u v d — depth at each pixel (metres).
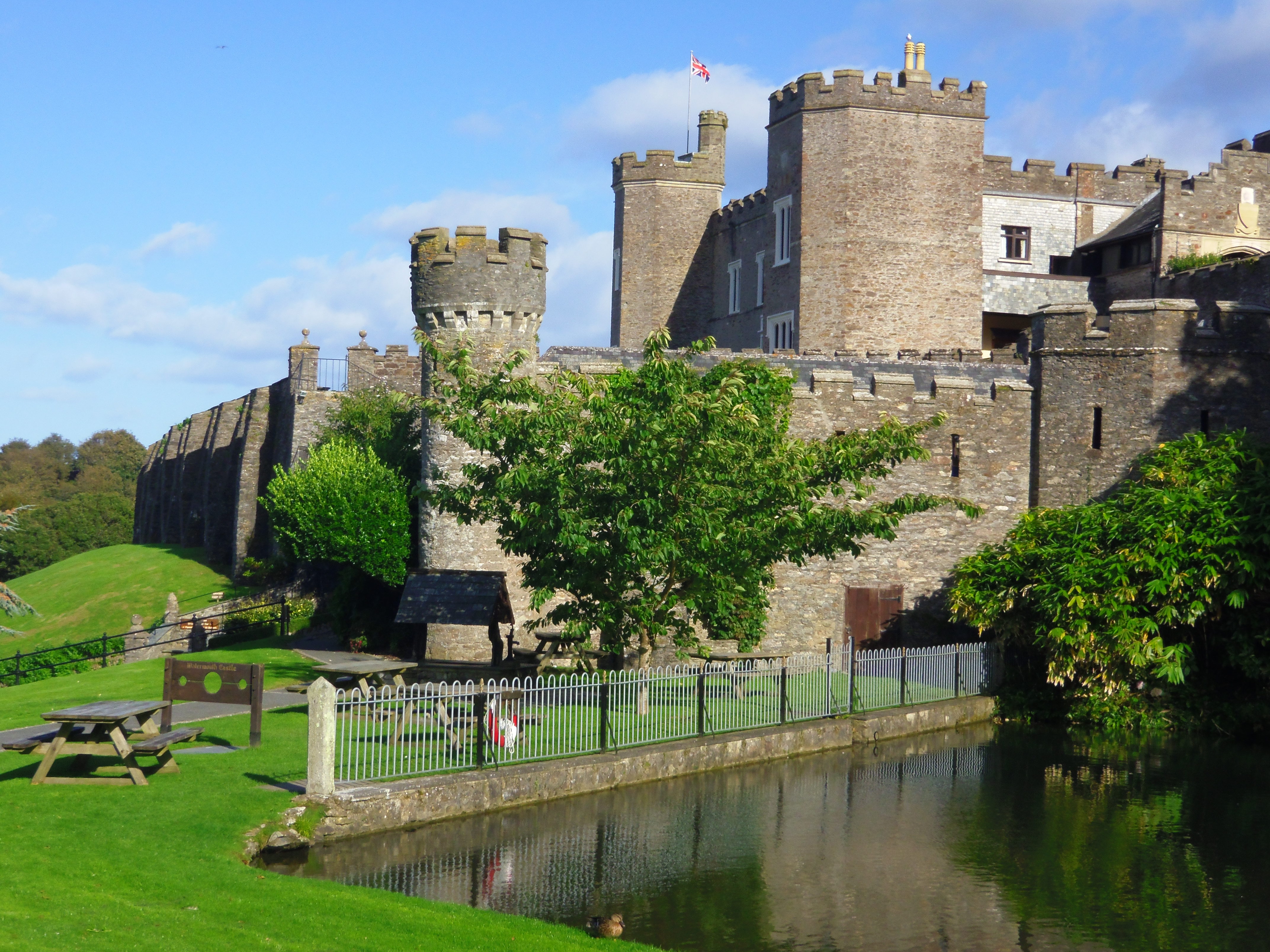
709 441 19.09
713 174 59.28
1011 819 17.83
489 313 29.16
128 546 66.75
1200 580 24.66
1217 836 17.06
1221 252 47.12
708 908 13.30
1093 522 26.97
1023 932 13.04
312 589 41.91
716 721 20.97
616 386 21.27
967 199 49.00
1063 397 32.03
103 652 34.16
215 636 35.31
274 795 14.70
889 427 21.91
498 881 13.66
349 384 48.81
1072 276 51.88
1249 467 27.20
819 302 48.78
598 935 11.80
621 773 18.23
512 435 20.42
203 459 64.19
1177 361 30.86
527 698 18.95
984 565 28.11
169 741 15.19
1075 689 26.30
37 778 14.59
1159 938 13.00
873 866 15.13
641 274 59.00
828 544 21.55
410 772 16.22
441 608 25.36
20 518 80.19
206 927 10.55
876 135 48.34
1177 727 25.62
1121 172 53.16
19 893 10.89
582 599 21.56
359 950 10.46
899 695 25.11
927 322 48.66
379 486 32.97
